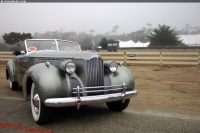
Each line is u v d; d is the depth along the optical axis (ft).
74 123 13.99
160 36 232.12
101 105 18.63
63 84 13.00
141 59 53.62
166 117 15.40
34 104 13.84
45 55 16.72
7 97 21.30
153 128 13.24
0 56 61.26
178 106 18.71
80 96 13.12
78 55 14.64
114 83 14.98
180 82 31.86
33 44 19.98
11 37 154.92
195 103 19.83
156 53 52.26
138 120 14.66
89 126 13.48
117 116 15.51
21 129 12.92
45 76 12.87
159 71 43.86
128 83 15.38
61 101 12.18
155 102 20.06
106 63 15.52
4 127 13.23
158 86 28.73
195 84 30.25
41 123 13.48
